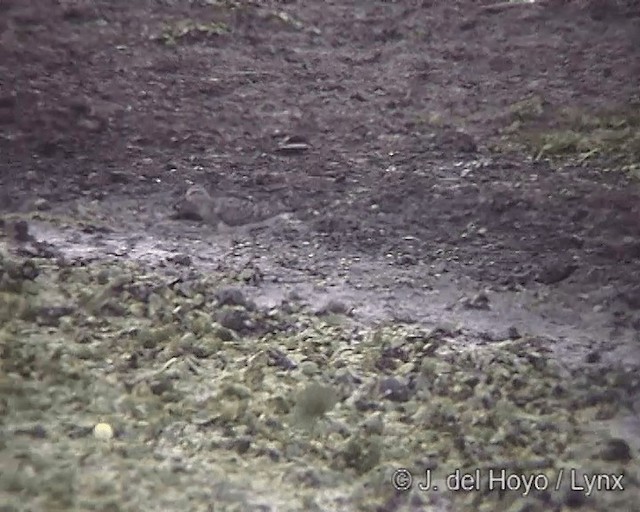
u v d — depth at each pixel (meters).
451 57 61.78
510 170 46.34
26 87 50.41
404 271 35.62
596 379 27.77
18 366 23.16
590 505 20.81
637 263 37.72
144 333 26.16
